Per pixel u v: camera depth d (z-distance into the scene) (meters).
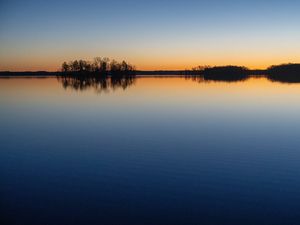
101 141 16.27
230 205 9.20
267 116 22.78
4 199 9.67
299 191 10.04
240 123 20.36
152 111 25.83
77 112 25.89
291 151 14.14
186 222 8.30
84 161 13.13
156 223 8.29
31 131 18.75
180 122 20.91
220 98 34.81
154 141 16.12
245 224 8.19
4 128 19.69
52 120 22.33
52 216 8.64
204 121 21.14
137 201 9.48
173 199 9.61
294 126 19.22
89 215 8.68
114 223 8.29
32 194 10.00
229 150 14.40
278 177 11.18
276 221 8.31
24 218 8.53
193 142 15.85
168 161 13.02
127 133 17.92
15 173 11.83
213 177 11.27
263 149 14.49
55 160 13.29
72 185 10.66
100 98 36.53
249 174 11.49
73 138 16.94
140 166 12.46
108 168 12.29
